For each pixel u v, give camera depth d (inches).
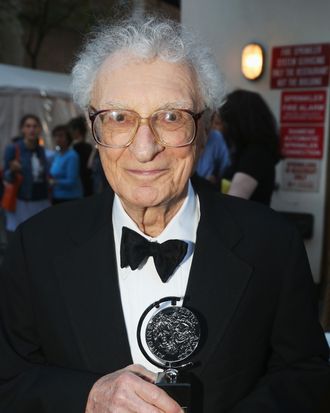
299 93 192.7
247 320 53.7
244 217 59.7
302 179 197.6
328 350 59.1
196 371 51.3
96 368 52.6
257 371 55.0
